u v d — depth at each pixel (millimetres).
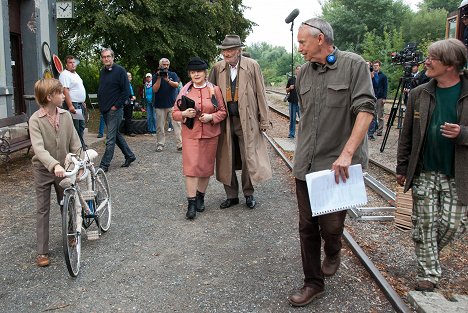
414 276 4359
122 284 4207
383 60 37188
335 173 3398
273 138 13547
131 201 6812
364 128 3354
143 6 21656
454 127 3410
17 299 3949
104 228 5473
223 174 6332
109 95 8461
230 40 5855
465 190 3568
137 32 20703
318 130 3602
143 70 25062
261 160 6207
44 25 13180
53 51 13766
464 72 3570
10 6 12117
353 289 4074
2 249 5020
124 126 13484
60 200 4824
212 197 7047
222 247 5074
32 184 7789
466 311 3520
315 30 3457
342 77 3488
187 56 24562
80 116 9586
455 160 3586
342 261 4629
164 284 4203
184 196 7094
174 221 5926
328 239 3836
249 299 3934
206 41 24000
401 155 3984
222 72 6078
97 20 20312
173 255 4852
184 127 5887
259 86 6074
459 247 5078
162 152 10727
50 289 4117
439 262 4281
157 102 10664
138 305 3842
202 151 5934
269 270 4500
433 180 3771
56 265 4609
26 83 12758
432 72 3561
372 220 5934
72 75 9688
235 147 6410
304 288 3850
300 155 3719
